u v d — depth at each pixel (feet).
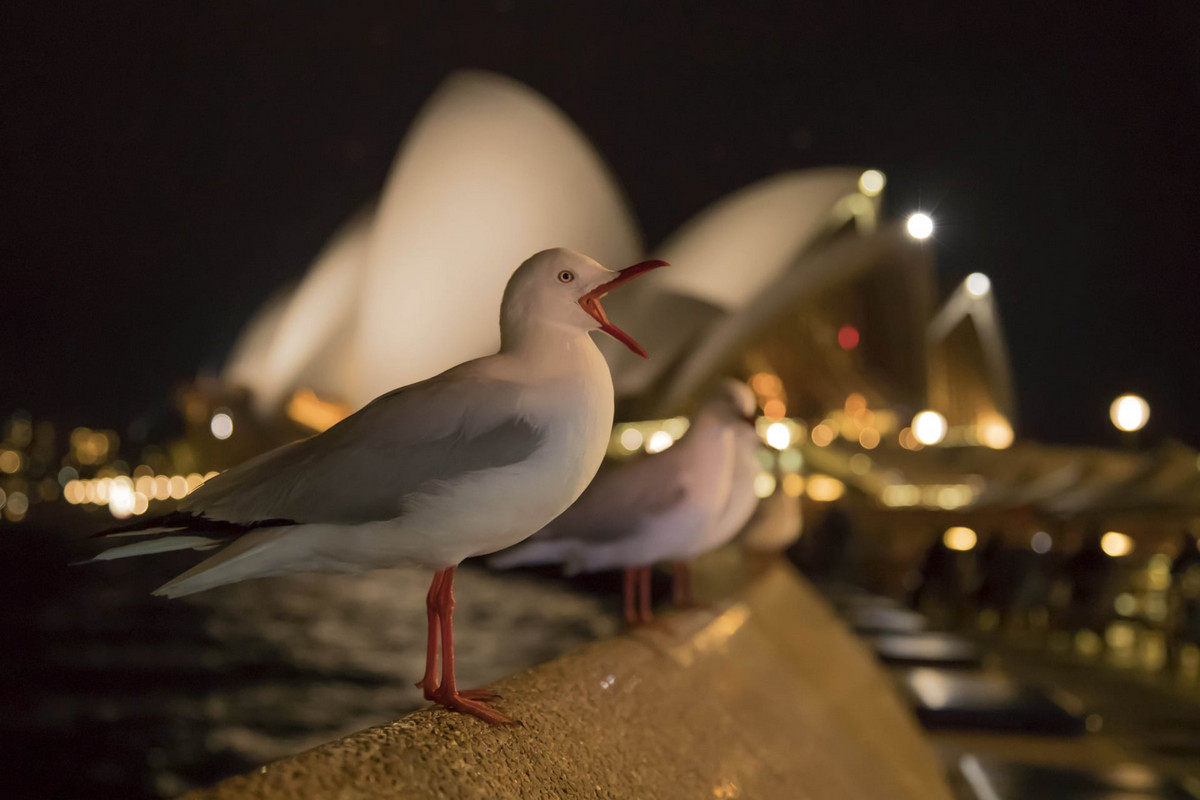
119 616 98.84
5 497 483.51
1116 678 29.99
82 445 499.51
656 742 6.88
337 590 117.29
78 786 39.29
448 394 6.47
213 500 6.25
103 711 52.80
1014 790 13.37
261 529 6.25
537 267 6.95
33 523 386.32
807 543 68.90
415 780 4.57
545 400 6.56
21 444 494.59
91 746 45.06
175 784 39.93
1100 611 39.09
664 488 12.21
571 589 104.58
